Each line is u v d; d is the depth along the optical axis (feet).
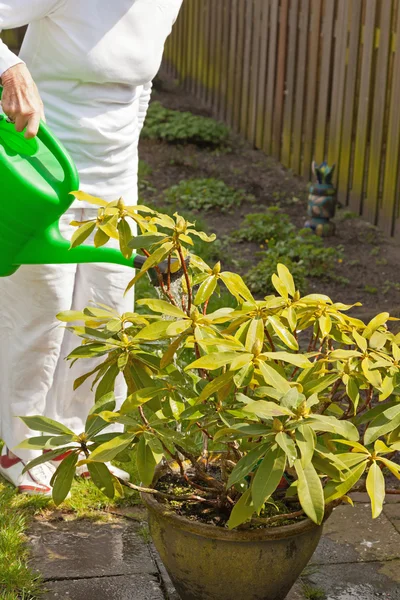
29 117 8.96
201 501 8.83
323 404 8.50
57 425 8.43
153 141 31.78
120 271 11.27
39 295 10.68
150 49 10.21
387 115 23.66
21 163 9.12
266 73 31.07
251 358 7.57
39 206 8.97
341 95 25.68
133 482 11.89
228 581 8.38
